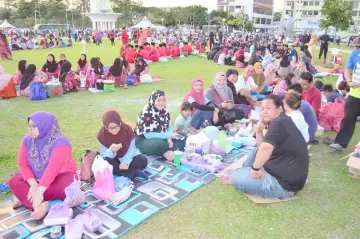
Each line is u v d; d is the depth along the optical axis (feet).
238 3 288.71
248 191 11.89
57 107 24.06
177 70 45.65
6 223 9.86
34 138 10.48
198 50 76.13
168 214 10.72
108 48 83.20
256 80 26.12
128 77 33.55
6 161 14.46
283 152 11.23
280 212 11.01
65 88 29.58
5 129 18.88
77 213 10.46
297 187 11.59
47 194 10.55
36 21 248.32
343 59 62.90
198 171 13.84
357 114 15.94
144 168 13.60
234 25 217.77
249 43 77.92
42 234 9.36
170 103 25.89
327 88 24.00
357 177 13.73
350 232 10.03
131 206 11.01
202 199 11.71
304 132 14.03
